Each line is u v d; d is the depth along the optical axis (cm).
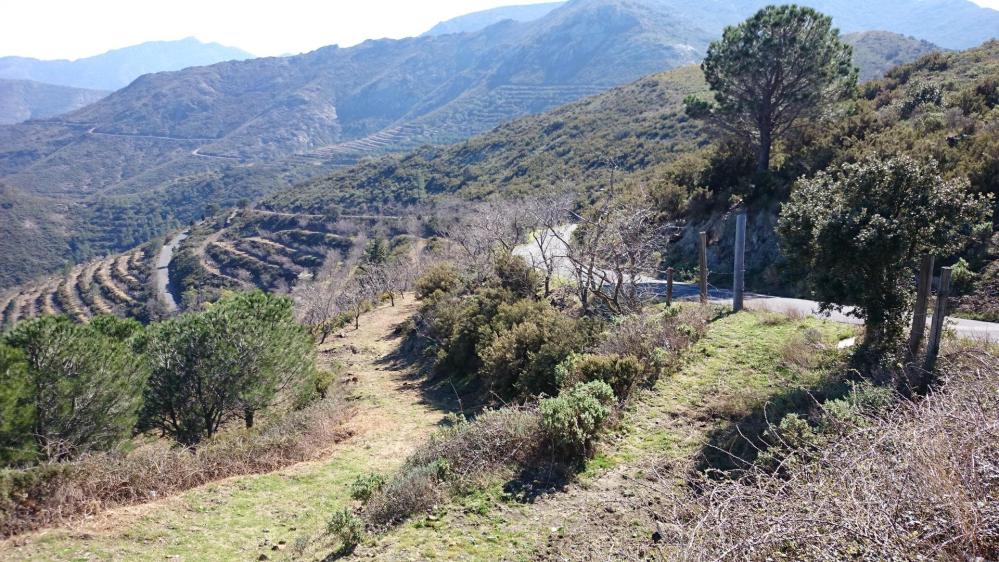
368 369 1914
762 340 986
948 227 708
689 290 1819
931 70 3238
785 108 2230
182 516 701
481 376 1395
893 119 2267
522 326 1282
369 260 4572
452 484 641
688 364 925
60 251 13762
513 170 6241
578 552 480
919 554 277
